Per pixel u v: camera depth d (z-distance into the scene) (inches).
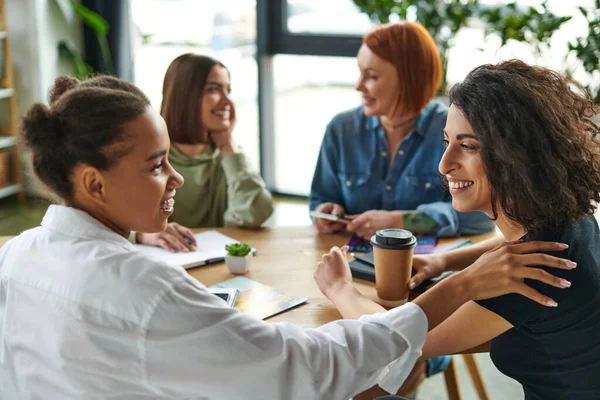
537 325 46.2
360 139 85.6
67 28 177.6
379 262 58.4
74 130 36.5
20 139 38.4
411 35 79.6
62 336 36.8
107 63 181.6
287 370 38.7
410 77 79.9
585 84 119.6
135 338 36.0
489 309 46.6
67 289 36.9
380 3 132.3
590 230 48.4
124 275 36.3
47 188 39.2
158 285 36.3
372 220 75.6
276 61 175.2
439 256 63.6
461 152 48.2
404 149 83.5
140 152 37.6
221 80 83.3
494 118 44.5
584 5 127.6
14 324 39.6
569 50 120.5
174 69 82.7
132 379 36.7
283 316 57.6
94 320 36.2
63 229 39.0
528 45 128.1
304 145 182.5
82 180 37.7
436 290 47.4
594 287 45.4
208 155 85.6
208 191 86.2
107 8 178.7
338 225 78.7
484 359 107.1
